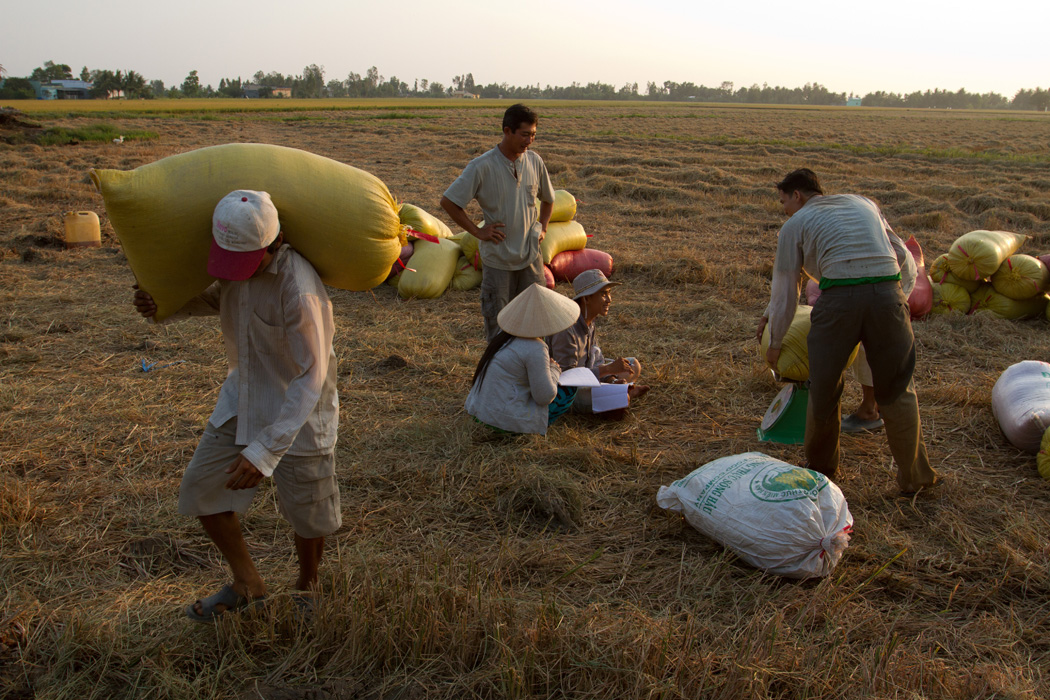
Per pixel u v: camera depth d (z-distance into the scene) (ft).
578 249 26.16
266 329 7.43
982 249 20.90
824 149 77.51
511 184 15.28
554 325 13.19
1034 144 102.63
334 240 7.62
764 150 74.90
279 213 7.41
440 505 11.41
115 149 71.51
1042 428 12.57
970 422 14.26
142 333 19.45
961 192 47.14
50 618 8.46
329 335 7.68
